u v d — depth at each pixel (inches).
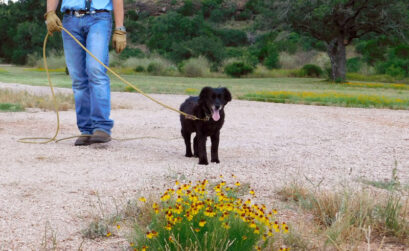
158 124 401.7
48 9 273.9
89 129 287.7
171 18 2888.8
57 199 161.5
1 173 197.5
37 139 298.5
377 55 1831.9
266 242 115.3
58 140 284.7
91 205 154.7
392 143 317.1
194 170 215.2
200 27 2925.7
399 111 574.2
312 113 521.7
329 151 283.7
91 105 278.1
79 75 283.1
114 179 192.2
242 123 420.5
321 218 147.5
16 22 2551.7
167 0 3843.5
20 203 155.4
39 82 1023.0
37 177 192.5
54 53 2113.7
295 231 130.9
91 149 265.9
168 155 261.1
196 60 1641.2
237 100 695.7
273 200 168.1
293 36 2278.5
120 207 153.0
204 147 234.1
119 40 281.3
